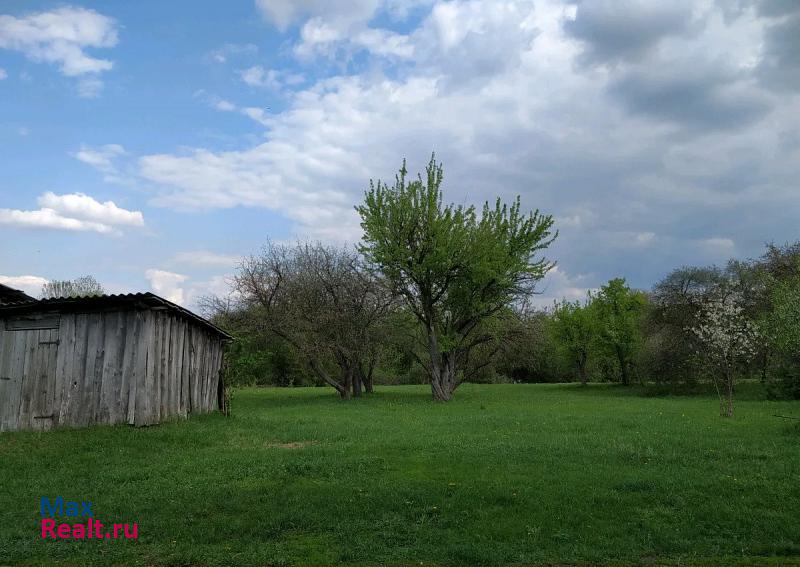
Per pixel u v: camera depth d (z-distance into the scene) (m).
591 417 21.00
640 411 24.16
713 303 26.23
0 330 16.66
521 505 8.45
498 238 35.78
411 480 9.92
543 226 36.16
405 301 35.66
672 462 11.31
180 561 6.57
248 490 9.43
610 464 11.19
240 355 23.70
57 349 16.22
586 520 7.81
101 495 9.48
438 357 35.28
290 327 34.12
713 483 9.41
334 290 35.22
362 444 13.95
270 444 14.62
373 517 7.96
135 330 15.88
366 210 35.06
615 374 59.81
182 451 13.27
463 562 6.49
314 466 11.02
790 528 7.32
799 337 19.48
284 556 6.66
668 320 40.84
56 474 10.98
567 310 54.62
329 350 34.38
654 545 6.98
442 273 34.66
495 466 10.98
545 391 46.47
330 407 28.47
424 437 15.20
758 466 10.78
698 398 34.72
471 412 24.50
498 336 36.97
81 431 14.69
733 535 7.25
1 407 16.14
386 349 37.62
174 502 8.80
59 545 7.14
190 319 18.48
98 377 15.84
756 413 22.14
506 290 36.06
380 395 39.84
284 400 34.38
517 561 6.57
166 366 16.91
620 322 49.38
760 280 36.62
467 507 8.39
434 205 34.09
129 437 14.17
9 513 8.48
